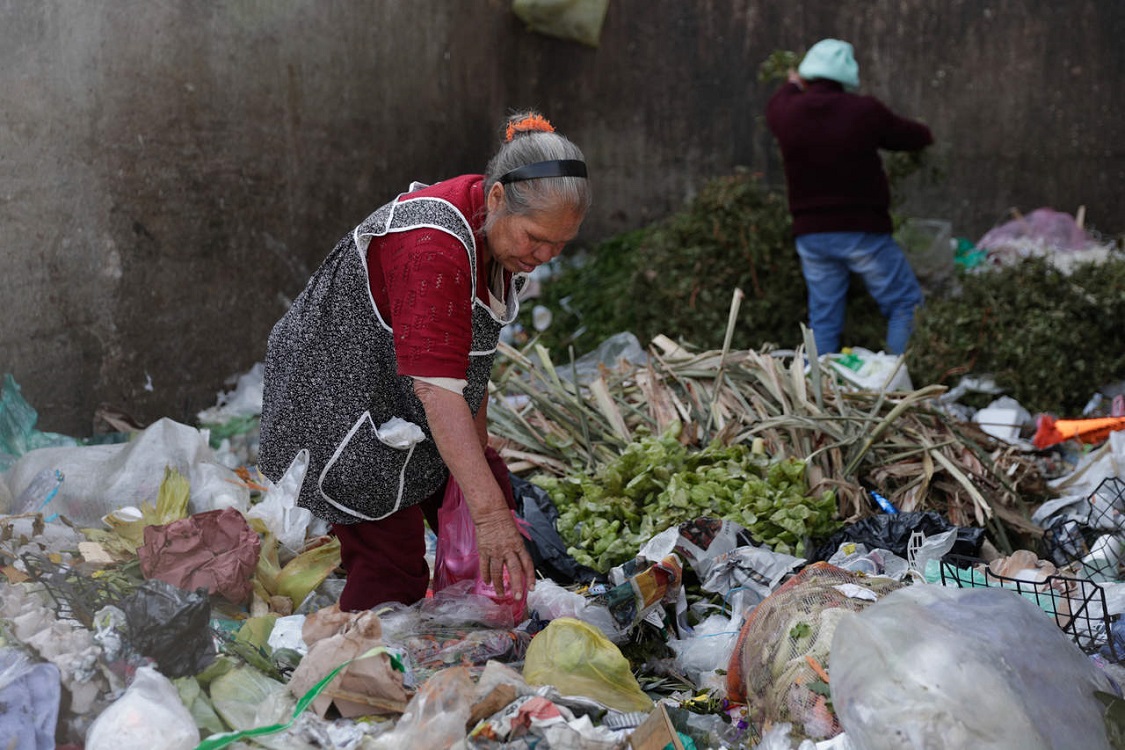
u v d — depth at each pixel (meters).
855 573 2.63
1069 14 7.80
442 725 2.03
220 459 4.19
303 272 5.56
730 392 4.25
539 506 3.47
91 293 4.16
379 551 2.71
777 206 6.56
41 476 3.33
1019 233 7.63
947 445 4.05
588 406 4.23
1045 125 7.95
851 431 3.98
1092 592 2.56
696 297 6.28
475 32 7.01
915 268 7.01
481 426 2.89
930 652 1.89
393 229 2.34
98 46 4.10
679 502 3.41
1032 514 3.97
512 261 2.37
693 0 7.74
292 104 5.36
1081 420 4.80
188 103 4.64
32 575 2.52
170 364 4.64
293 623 2.68
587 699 2.23
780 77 6.88
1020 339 5.39
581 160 2.28
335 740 2.11
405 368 2.27
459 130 6.93
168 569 2.80
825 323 6.28
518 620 2.74
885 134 5.96
